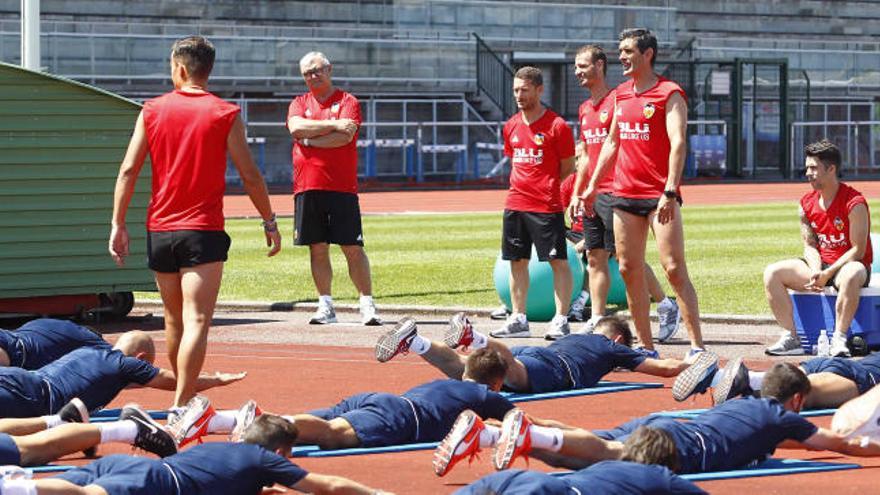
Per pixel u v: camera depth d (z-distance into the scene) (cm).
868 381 2262
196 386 2197
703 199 9412
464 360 2367
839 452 1867
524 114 3309
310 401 2438
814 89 13425
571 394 2412
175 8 12069
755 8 14562
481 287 4369
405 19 11994
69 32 10556
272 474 1554
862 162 13638
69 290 3531
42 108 3481
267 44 11056
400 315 3819
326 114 3544
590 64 3219
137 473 1504
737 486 1758
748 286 4238
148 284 3628
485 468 1878
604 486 1475
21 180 3466
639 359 2458
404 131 11669
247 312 3912
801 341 3009
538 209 3309
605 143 2825
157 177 2219
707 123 12481
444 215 7812
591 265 3228
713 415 1833
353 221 3547
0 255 3453
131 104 3575
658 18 12631
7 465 1730
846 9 15038
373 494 1569
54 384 2056
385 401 1959
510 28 12250
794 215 7550
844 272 2873
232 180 10912
